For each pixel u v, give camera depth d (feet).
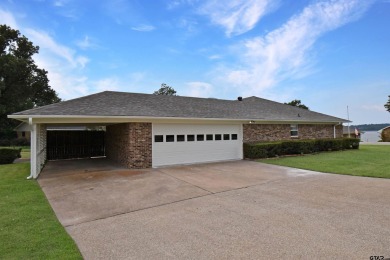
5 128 108.06
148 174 30.48
